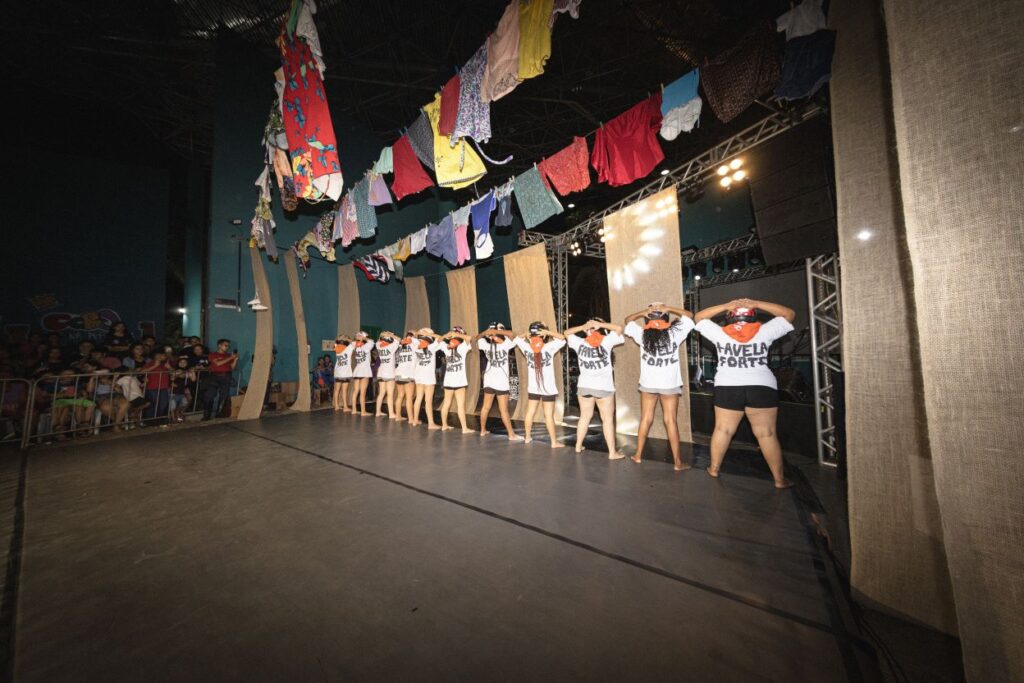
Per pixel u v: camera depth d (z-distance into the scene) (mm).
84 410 6215
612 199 14172
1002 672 1088
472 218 6359
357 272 11539
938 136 1314
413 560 2352
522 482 3742
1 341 8266
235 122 9359
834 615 1830
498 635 1714
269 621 1818
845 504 3191
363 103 13938
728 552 2420
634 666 1536
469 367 8727
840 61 2262
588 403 4738
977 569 1161
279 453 4969
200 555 2445
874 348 2002
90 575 2227
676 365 4148
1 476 4137
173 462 4613
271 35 10539
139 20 10055
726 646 1642
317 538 2652
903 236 1928
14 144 8703
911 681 1433
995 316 1166
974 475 1185
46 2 9430
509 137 15164
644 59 11117
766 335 3631
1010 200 1153
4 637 1714
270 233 7914
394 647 1645
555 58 11359
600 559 2344
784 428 4984
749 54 3301
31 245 8656
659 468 4184
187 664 1559
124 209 9758
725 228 9602
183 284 15891
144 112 14000
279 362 9883
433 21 10547
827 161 4055
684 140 11711
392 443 5441
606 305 17141
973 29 1250
